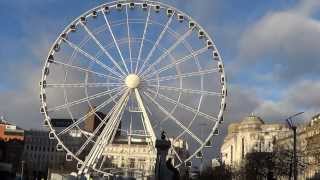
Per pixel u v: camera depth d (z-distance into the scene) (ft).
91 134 320.91
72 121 320.29
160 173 194.18
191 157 312.50
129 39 320.29
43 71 323.78
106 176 345.51
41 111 321.73
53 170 604.49
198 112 315.17
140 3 327.26
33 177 618.44
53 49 324.80
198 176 614.75
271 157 606.55
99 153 320.91
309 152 599.57
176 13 325.62
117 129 319.68
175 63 319.27
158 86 317.22
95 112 318.65
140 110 315.58
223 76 321.93
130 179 361.92
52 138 320.09
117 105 315.99
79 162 321.32
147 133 313.53
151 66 317.83
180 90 317.01
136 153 588.50
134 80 313.53
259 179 649.20
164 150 196.44
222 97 320.50
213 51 323.78
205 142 313.73
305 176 630.74
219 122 317.01
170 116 313.94
